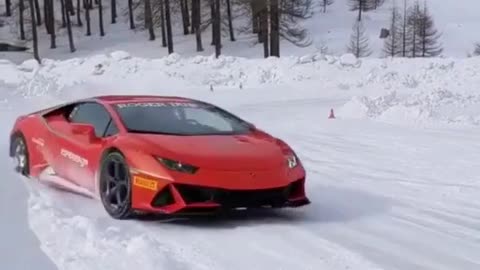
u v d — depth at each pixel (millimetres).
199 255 5031
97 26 62969
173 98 7480
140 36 59188
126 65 28375
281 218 6359
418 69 28953
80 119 7199
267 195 5957
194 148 6066
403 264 4945
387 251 5285
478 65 28469
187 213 5754
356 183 8305
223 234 5691
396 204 7133
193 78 27812
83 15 65875
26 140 7930
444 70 28469
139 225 5902
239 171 5914
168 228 5844
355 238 5664
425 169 9406
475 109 16797
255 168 6000
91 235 5359
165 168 5789
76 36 60375
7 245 5148
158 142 6082
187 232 5723
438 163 9906
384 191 7840
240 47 53531
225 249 5223
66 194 7066
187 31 58781
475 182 8461
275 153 6285
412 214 6680
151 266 4598
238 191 5832
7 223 5797
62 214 6117
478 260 5121
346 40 57156
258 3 44094
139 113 6750
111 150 6266
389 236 5773
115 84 26125
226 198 5824
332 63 29875
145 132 6426
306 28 60750
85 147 6676
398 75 28453
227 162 5949
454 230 6070
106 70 27984
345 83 27656
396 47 56562
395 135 13062
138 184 5867
